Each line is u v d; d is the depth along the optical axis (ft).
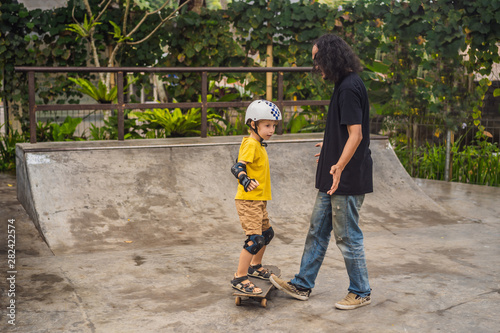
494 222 20.83
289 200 21.21
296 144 23.88
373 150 24.72
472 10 29.01
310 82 31.50
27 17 30.42
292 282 12.71
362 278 12.14
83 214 18.58
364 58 31.04
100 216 18.63
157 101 32.68
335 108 11.83
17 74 31.27
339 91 11.68
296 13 30.73
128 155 21.50
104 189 19.79
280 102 25.66
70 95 32.30
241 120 31.76
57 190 19.39
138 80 31.86
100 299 12.71
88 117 31.53
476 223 20.63
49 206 18.75
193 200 20.18
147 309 12.11
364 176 11.96
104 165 20.79
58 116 31.89
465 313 11.89
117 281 13.97
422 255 16.43
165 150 22.15
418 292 13.19
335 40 11.82
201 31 31.42
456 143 30.96
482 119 29.91
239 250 16.81
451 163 30.35
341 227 11.97
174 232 18.25
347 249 12.06
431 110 30.30
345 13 30.60
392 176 23.85
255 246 11.98
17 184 23.07
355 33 30.81
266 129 12.16
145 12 31.50
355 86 11.52
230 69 24.56
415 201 22.57
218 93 33.06
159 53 31.96
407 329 11.05
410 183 23.76
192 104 24.26
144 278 14.21
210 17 31.19
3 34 30.53
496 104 30.81
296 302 12.55
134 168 20.98
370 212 21.17
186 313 11.88
